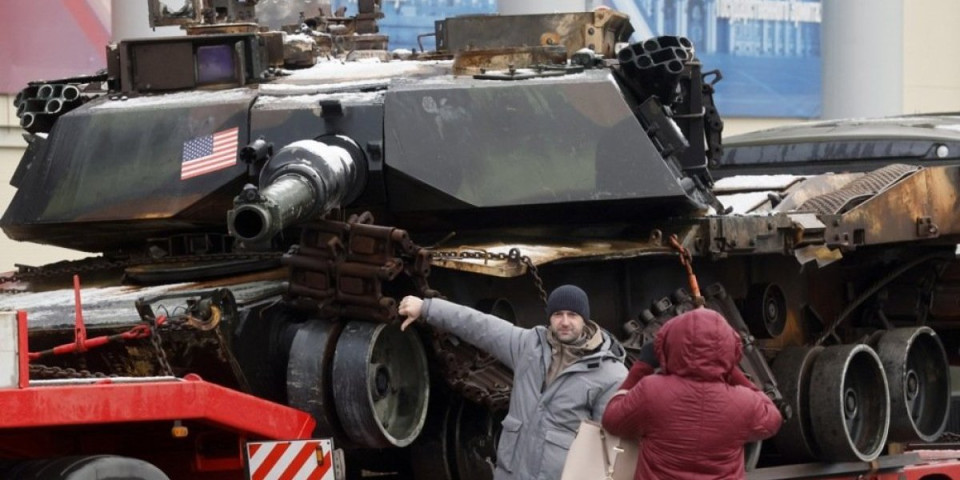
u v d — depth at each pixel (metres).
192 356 11.21
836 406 14.71
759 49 28.02
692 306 14.05
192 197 12.83
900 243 15.88
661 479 9.20
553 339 10.35
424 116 12.98
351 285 11.27
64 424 9.45
